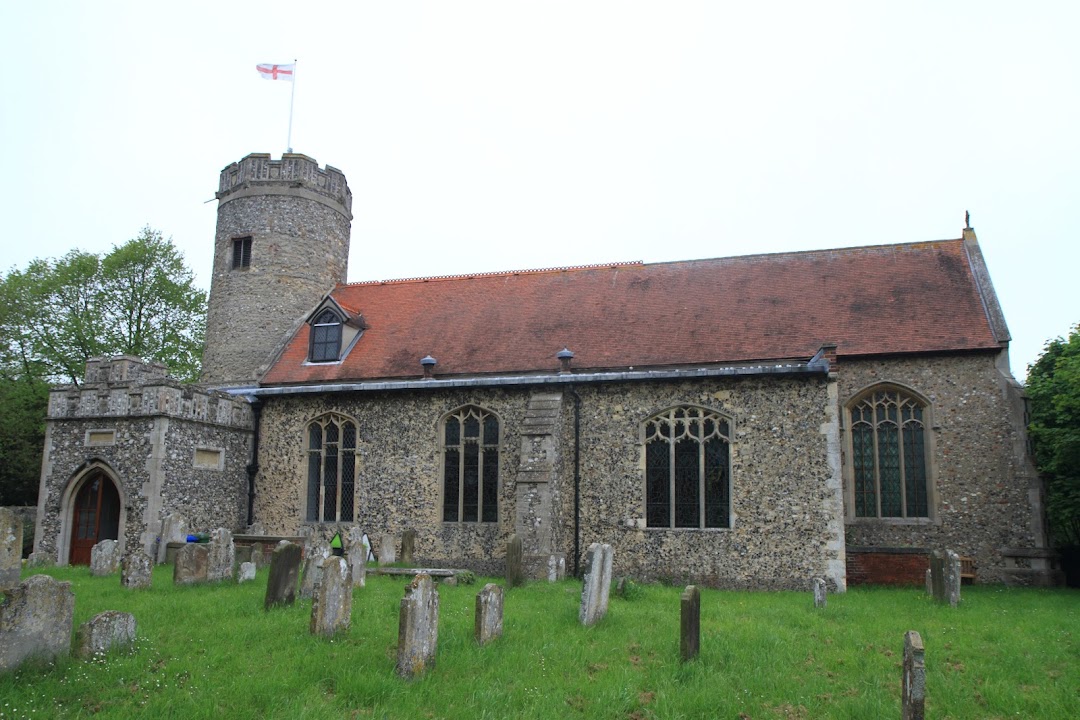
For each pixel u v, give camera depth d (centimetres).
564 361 2003
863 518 1961
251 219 2612
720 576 1720
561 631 1052
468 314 2388
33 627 802
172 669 831
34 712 687
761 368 1739
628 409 1856
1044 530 1870
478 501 1944
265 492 2120
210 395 2019
